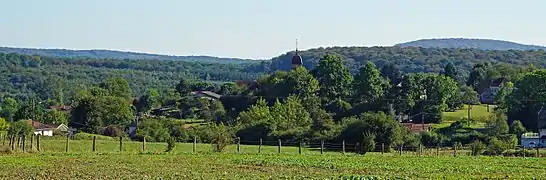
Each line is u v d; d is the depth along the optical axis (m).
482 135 115.00
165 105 184.38
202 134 112.62
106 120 148.38
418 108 147.75
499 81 195.00
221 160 58.34
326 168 50.28
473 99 167.25
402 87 150.38
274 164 54.09
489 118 125.88
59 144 78.56
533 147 99.81
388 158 67.44
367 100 153.25
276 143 105.94
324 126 105.69
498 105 150.50
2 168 46.59
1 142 74.62
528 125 132.50
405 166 53.72
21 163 51.16
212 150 76.56
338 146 95.81
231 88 191.38
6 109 175.12
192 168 48.72
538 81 132.88
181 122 131.00
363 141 84.50
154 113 176.12
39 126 135.62
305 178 40.94
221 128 101.19
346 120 103.69
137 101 185.50
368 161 60.25
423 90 149.25
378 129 93.19
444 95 147.38
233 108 168.12
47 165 49.69
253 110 122.56
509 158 71.31
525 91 134.75
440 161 62.59
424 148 93.44
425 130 119.75
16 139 73.88
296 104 122.69
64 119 155.62
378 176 42.69
